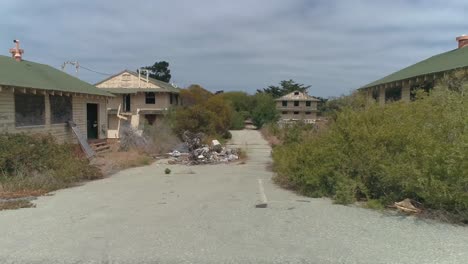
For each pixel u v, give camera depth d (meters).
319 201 7.33
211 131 29.48
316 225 5.35
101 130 23.38
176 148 22.59
